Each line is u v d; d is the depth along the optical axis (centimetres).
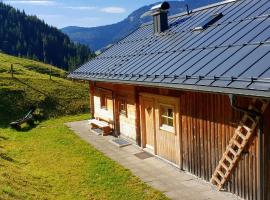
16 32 18750
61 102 3256
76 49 18950
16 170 1338
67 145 1867
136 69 1576
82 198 1148
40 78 3888
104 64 2094
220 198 1086
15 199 989
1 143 1952
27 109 3005
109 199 1140
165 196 1129
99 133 2086
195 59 1266
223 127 1123
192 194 1131
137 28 2444
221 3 1691
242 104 1023
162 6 1888
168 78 1248
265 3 1367
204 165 1231
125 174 1351
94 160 1559
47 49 18112
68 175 1377
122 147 1755
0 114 2825
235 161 1075
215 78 1019
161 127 1508
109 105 2109
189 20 1794
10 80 3528
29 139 2086
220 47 1231
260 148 977
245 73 948
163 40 1767
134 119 1767
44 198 1102
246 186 1048
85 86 3900
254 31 1181
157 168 1404
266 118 960
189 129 1300
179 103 1348
